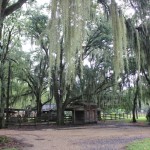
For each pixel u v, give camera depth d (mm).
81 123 32875
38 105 34250
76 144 12070
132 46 15633
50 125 28734
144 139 12812
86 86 29672
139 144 10758
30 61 32406
